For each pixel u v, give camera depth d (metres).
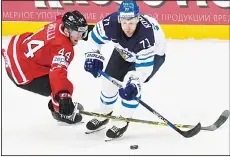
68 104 9.70
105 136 10.77
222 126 11.41
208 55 16.38
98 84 13.96
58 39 9.97
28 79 10.46
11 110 12.20
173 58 16.09
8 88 13.64
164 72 15.02
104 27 10.10
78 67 15.23
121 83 11.03
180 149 10.15
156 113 10.25
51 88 10.09
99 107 12.27
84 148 10.14
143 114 12.02
